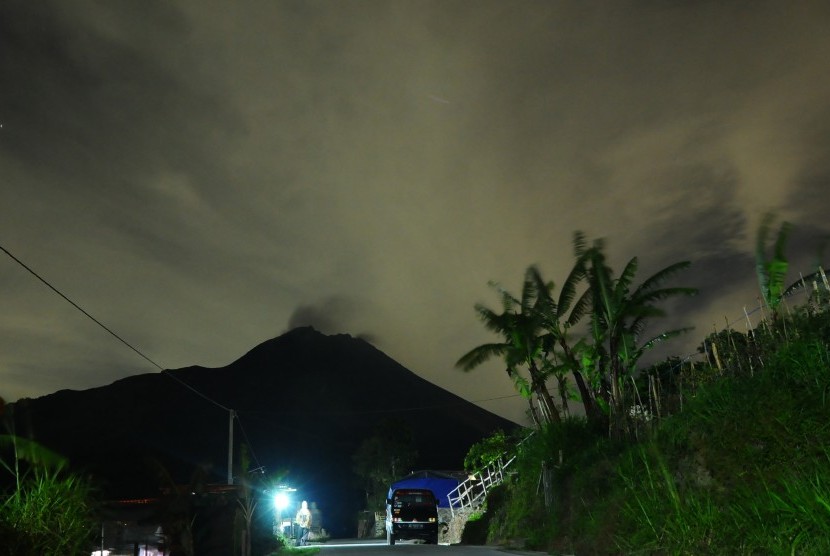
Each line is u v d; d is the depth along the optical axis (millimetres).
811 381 11133
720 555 8898
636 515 12117
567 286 27281
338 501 107688
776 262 16484
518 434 31594
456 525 40375
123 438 109875
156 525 17172
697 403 13445
